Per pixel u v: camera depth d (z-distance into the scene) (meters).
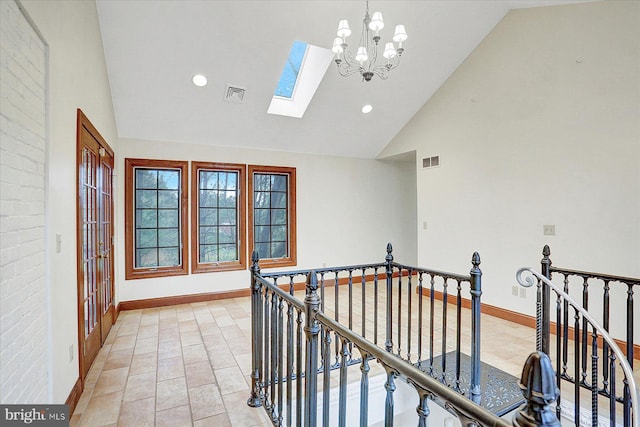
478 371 2.16
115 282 3.93
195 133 4.50
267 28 3.38
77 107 2.30
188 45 3.38
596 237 3.08
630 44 2.86
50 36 1.80
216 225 4.84
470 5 3.58
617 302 2.94
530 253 3.61
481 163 4.13
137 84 3.66
